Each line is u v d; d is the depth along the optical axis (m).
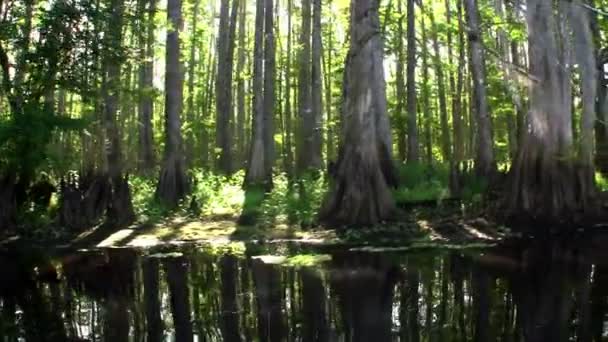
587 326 5.46
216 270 8.52
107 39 12.74
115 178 13.51
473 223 11.91
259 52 18.08
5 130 11.68
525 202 11.88
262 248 10.46
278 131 33.94
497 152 27.45
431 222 12.12
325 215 12.30
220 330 5.68
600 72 18.83
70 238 11.99
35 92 12.59
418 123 28.48
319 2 20.95
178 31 16.50
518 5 14.24
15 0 12.38
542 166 11.98
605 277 7.40
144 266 8.97
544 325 5.52
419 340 5.21
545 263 8.39
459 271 7.97
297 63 28.31
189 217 14.19
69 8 12.09
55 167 13.73
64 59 12.52
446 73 29.92
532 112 12.20
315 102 21.00
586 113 12.66
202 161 29.42
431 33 24.31
